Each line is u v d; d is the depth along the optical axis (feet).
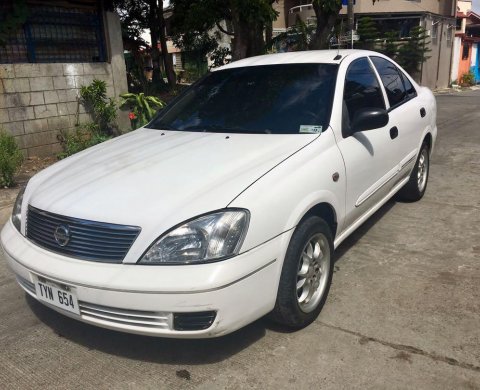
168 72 55.21
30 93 23.88
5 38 22.90
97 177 9.64
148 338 9.87
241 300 8.07
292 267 9.04
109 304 7.99
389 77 15.05
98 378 8.76
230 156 9.84
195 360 9.12
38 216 9.27
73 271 8.21
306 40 41.65
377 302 10.79
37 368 9.12
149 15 55.01
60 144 25.45
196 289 7.63
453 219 15.70
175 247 7.84
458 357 8.81
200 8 33.40
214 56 55.16
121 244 8.08
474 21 95.55
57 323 10.61
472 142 28.22
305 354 9.12
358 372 8.56
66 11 25.39
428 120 16.96
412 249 13.52
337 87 11.71
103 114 26.58
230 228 8.01
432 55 70.79
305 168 9.62
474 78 88.07
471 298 10.78
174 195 8.49
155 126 13.23
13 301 11.71
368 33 61.46
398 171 14.43
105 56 27.40
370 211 13.04
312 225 9.50
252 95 12.42
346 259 13.05
